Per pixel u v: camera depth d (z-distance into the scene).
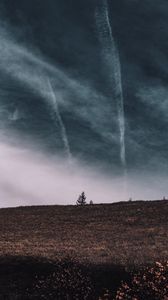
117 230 48.03
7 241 41.28
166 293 22.73
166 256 29.22
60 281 25.92
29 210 66.50
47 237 44.53
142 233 44.94
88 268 27.28
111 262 27.97
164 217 55.19
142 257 29.19
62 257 30.09
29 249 34.75
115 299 23.48
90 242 40.31
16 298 25.17
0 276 27.72
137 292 23.50
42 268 28.50
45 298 24.91
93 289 24.95
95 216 58.62
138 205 64.88
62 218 58.16
